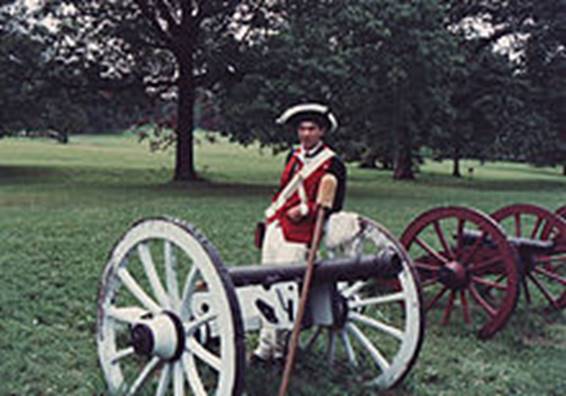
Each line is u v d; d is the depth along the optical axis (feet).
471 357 20.95
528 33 115.24
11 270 28.78
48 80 89.10
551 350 22.02
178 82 90.22
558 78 115.03
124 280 15.71
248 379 17.06
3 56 87.61
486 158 139.64
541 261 25.95
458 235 23.52
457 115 102.58
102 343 16.21
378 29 74.08
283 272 14.83
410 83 79.71
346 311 17.99
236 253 34.91
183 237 13.94
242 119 78.95
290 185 16.88
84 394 16.56
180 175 92.07
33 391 16.79
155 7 86.07
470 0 116.16
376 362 17.80
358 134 86.53
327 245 16.63
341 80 73.10
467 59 107.65
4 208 55.93
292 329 15.11
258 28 84.43
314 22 78.95
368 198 74.69
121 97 97.09
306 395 16.76
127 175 102.53
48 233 39.58
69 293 25.59
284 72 76.43
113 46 90.68
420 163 140.56
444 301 27.09
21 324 21.63
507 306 21.99
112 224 44.45
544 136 116.78
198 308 14.55
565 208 31.27
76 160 134.51
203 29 87.92
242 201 64.90
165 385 14.67
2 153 143.13
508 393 18.29
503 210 27.50
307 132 16.79
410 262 16.97
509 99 104.63
